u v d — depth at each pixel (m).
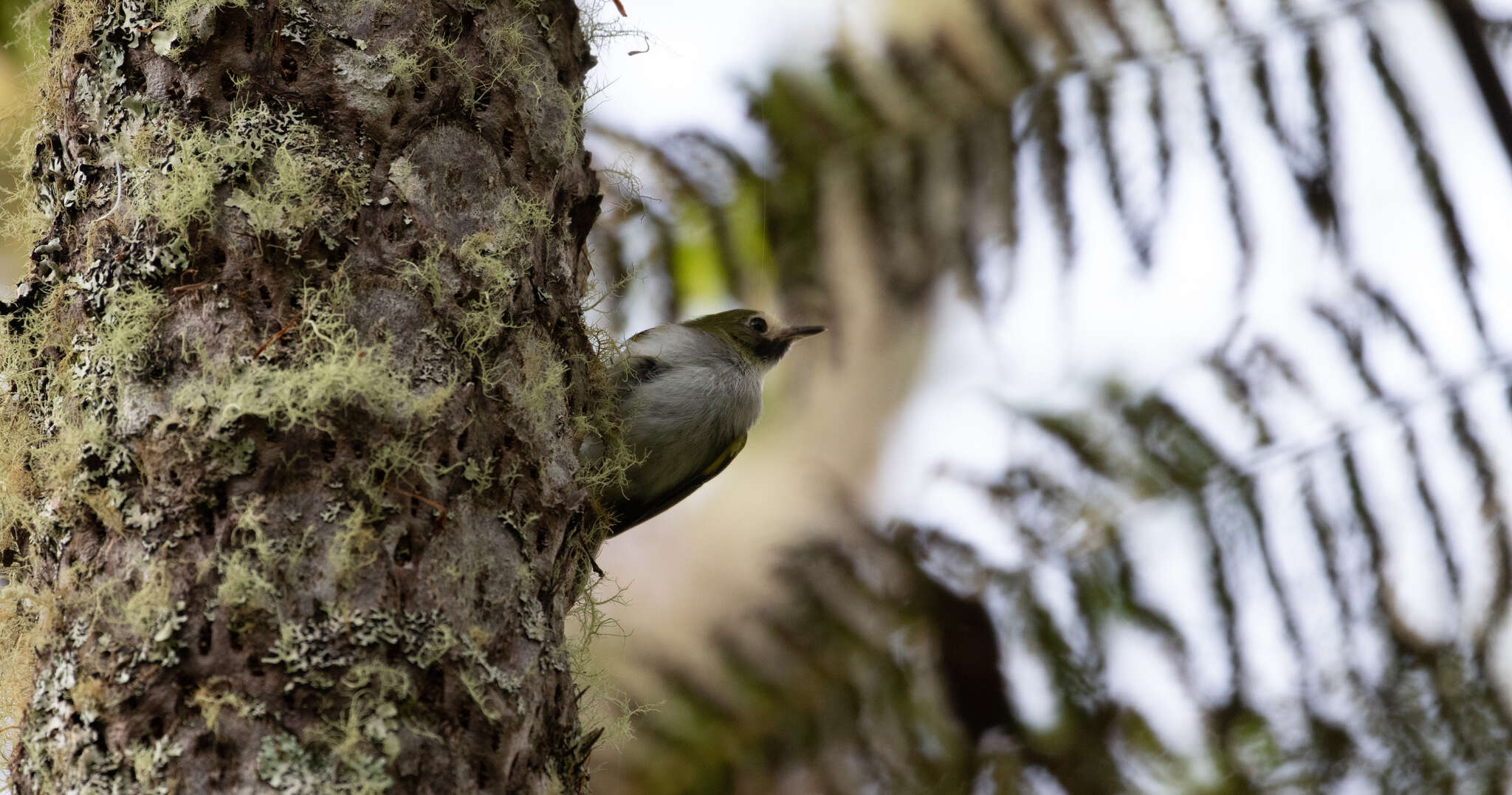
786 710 6.82
